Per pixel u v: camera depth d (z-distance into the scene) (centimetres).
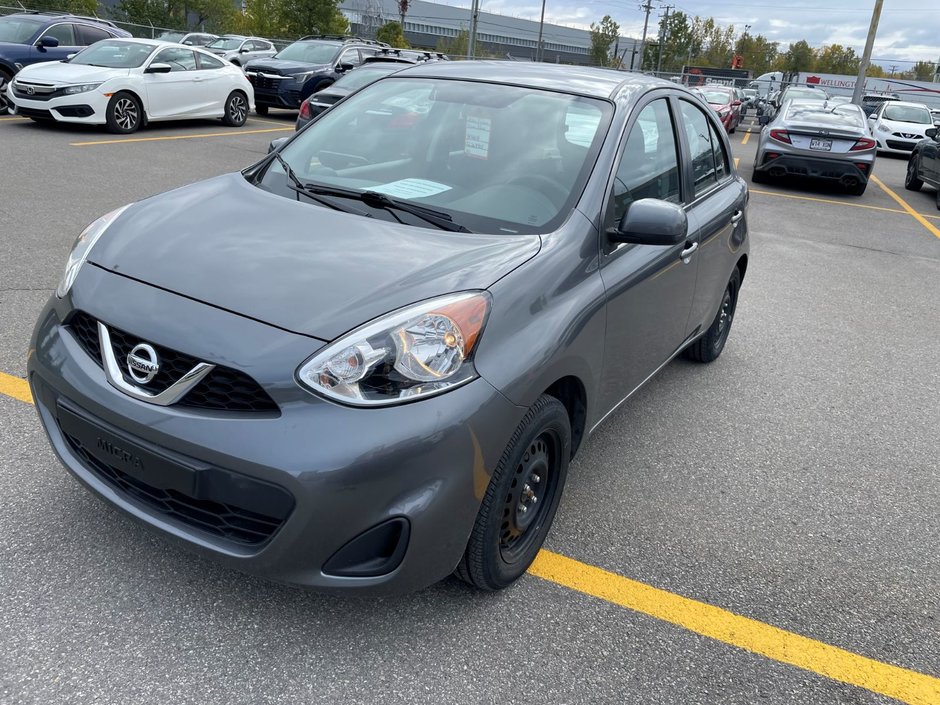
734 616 275
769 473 380
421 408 215
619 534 317
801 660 258
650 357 358
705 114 444
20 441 330
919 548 329
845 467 393
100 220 293
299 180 316
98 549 271
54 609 243
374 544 217
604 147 311
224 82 1450
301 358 212
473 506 229
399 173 314
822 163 1312
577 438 293
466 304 230
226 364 213
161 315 227
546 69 373
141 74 1271
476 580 256
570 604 271
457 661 240
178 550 275
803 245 918
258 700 219
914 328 634
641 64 7725
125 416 222
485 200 292
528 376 236
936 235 1055
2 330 439
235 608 252
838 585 298
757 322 619
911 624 280
